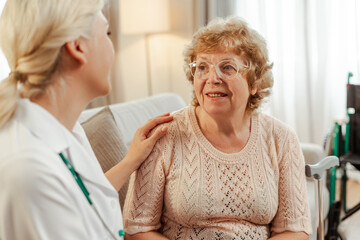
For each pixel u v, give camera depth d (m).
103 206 0.85
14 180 0.65
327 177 2.29
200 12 3.36
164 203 1.22
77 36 0.74
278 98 3.33
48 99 0.77
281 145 1.25
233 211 1.16
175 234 1.19
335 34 3.15
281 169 1.25
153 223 1.19
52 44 0.72
